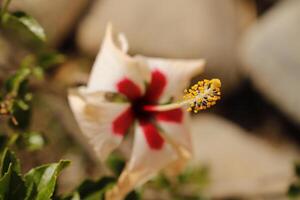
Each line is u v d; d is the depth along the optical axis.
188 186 0.74
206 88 0.52
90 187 0.53
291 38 1.34
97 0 1.32
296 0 1.41
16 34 0.76
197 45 1.31
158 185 0.69
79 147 0.76
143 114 0.56
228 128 1.28
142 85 0.55
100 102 0.53
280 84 1.34
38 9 1.19
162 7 1.32
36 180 0.45
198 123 1.28
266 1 1.45
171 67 0.56
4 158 0.45
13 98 0.55
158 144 0.55
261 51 1.35
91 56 1.28
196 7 1.34
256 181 0.79
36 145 0.54
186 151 0.56
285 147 1.32
